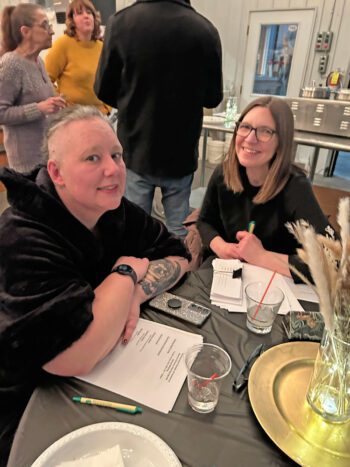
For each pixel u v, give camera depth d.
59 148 0.86
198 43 1.80
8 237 0.85
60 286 0.82
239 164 1.47
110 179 0.87
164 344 0.87
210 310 1.01
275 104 1.35
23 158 2.20
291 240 1.48
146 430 0.64
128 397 0.72
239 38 4.92
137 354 0.84
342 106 2.72
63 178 0.88
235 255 1.34
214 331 0.93
